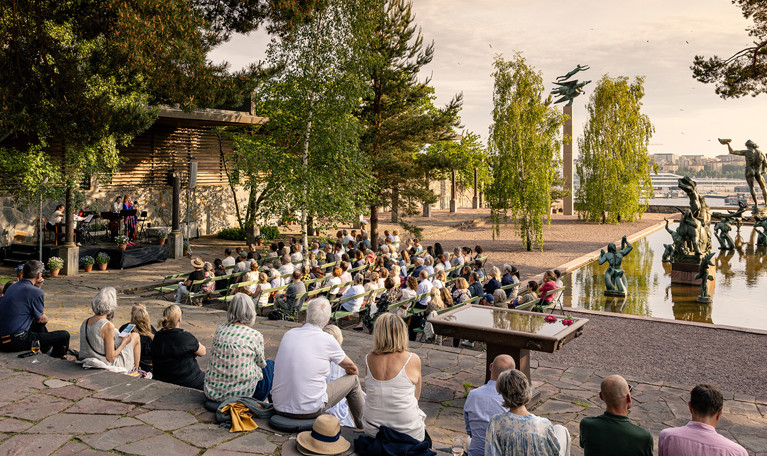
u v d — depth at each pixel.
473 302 12.86
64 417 5.02
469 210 51.84
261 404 5.11
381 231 33.47
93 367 6.33
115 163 18.00
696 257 19.83
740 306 16.58
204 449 4.41
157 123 25.89
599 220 41.41
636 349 11.61
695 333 12.93
